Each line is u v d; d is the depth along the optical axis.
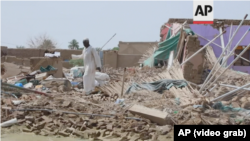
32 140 7.03
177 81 11.68
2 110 8.66
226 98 10.16
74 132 7.38
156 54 18.70
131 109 8.36
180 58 16.38
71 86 13.54
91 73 12.30
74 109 8.82
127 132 7.32
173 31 21.97
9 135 7.34
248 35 23.33
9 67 18.20
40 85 13.24
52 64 18.19
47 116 8.51
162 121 7.73
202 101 9.12
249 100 9.67
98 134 7.28
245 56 23.42
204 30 23.67
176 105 9.30
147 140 6.95
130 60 31.62
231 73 16.05
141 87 11.88
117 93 11.63
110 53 31.05
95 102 9.96
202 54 14.17
